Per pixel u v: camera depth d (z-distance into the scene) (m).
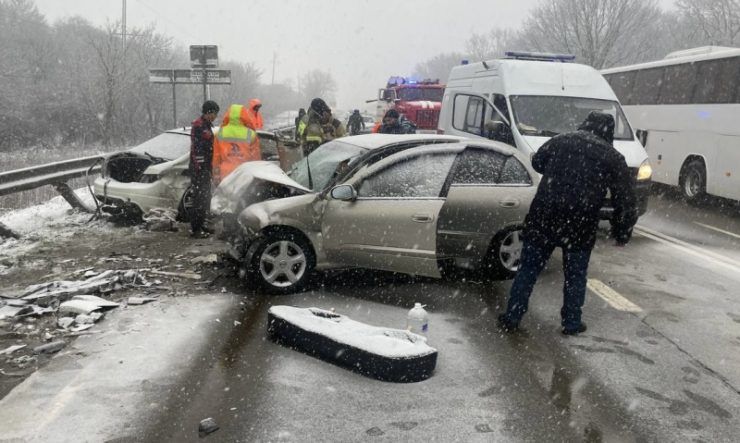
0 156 25.47
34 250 7.69
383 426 3.74
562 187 5.07
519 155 6.87
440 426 3.75
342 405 3.98
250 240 6.10
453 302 6.10
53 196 12.30
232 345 4.88
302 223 6.14
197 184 8.37
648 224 11.14
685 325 5.66
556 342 5.16
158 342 4.87
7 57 33.09
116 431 3.58
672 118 14.45
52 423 3.64
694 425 3.88
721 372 4.67
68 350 4.67
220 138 8.95
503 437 3.65
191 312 5.57
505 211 6.67
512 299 5.38
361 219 6.09
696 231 10.49
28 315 5.30
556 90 10.48
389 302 6.05
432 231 5.99
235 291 6.22
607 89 10.73
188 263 7.18
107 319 5.33
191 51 14.63
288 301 5.96
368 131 25.22
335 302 5.99
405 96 26.44
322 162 6.92
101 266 7.00
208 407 3.89
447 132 13.23
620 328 5.54
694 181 13.69
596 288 6.76
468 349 4.95
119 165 9.60
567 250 5.21
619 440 3.68
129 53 35.94
